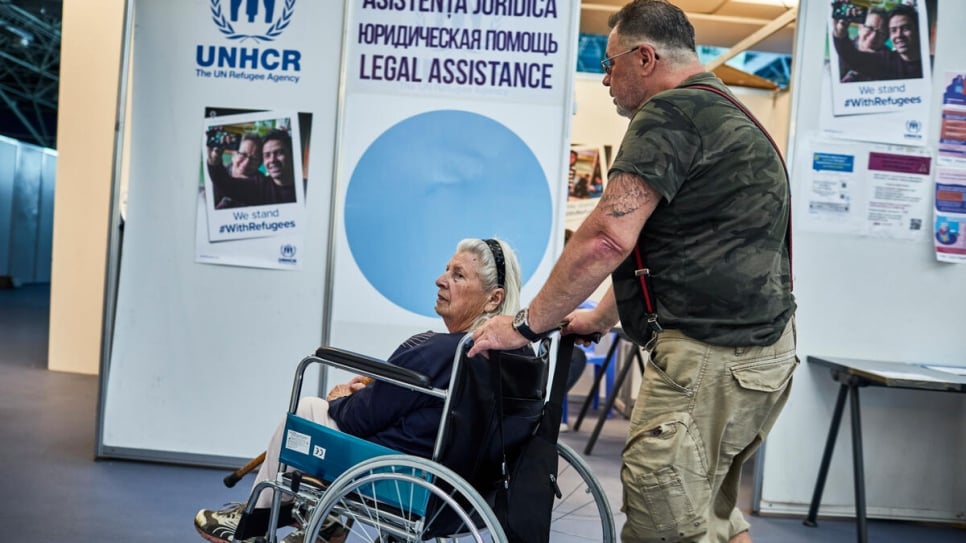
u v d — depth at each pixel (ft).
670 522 6.29
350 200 12.12
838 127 12.09
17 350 22.86
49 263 52.70
